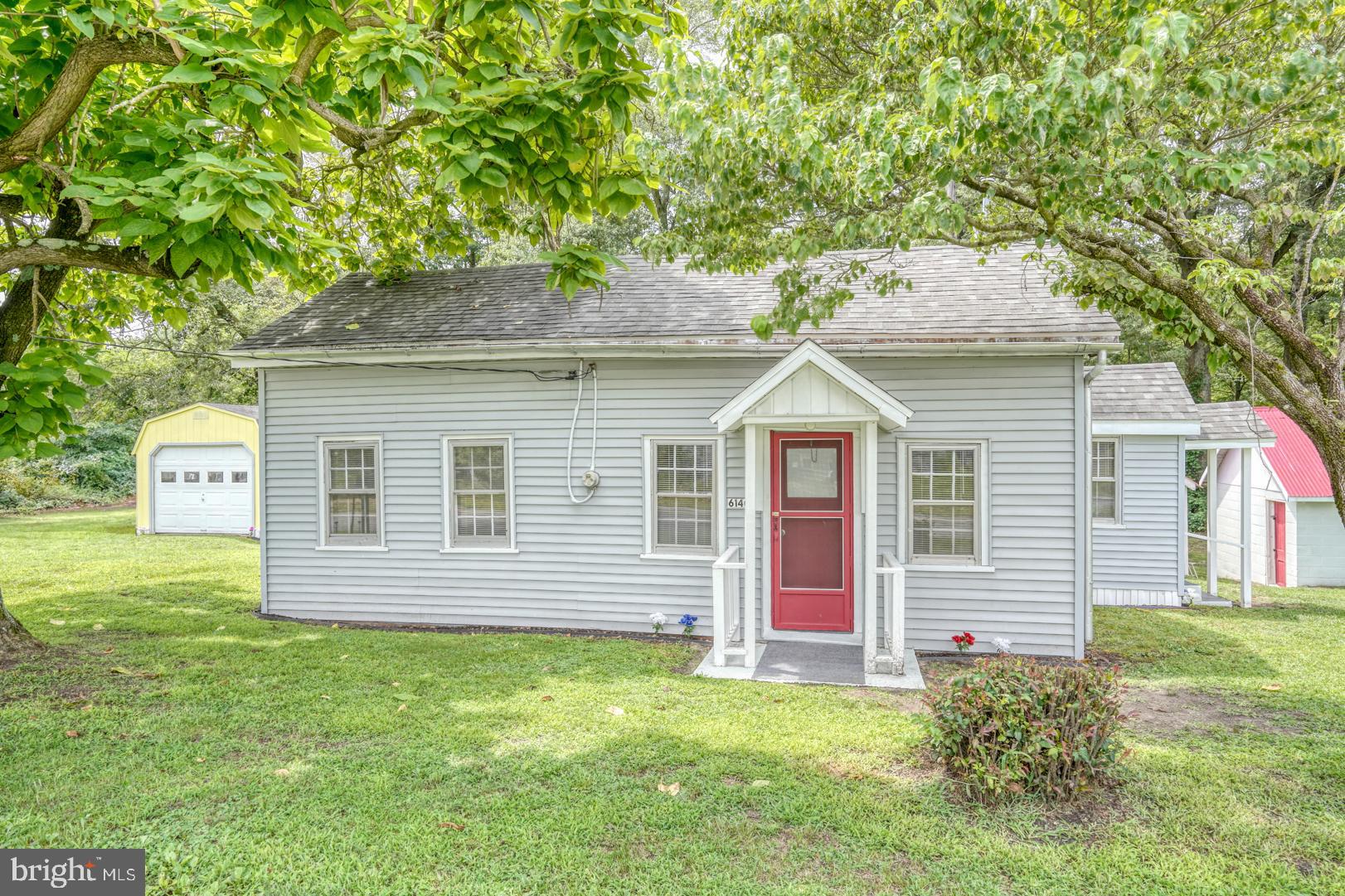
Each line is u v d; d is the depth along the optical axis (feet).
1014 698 13.43
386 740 15.81
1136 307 19.51
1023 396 24.11
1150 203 15.03
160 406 77.56
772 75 16.12
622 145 17.66
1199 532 60.18
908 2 15.61
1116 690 14.79
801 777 14.07
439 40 15.17
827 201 17.63
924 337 23.81
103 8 12.86
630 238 68.69
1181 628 29.17
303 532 29.84
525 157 14.70
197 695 18.60
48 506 73.72
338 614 29.53
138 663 21.52
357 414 29.27
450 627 28.12
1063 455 23.84
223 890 10.37
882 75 16.72
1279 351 51.83
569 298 15.83
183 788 13.33
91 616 28.22
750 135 15.71
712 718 17.37
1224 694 19.95
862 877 10.83
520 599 28.07
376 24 15.10
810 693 19.51
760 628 25.86
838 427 25.17
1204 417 37.73
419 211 32.24
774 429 25.62
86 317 27.30
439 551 28.68
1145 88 12.14
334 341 28.43
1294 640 26.96
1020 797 13.15
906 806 12.96
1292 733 16.81
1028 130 13.07
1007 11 14.26
